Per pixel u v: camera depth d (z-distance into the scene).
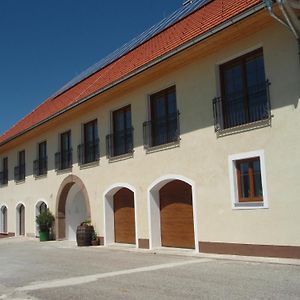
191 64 14.37
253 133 12.12
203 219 13.55
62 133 22.83
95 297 8.27
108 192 18.52
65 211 23.09
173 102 15.44
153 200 16.06
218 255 12.77
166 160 15.22
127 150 17.67
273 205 11.49
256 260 11.32
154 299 7.83
